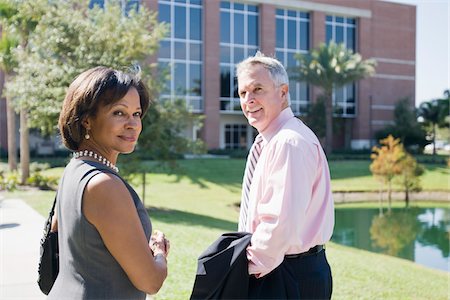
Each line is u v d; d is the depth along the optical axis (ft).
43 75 39.34
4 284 15.35
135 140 5.66
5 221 28.45
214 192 65.72
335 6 134.00
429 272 24.14
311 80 115.65
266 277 6.73
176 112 44.09
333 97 137.08
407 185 75.15
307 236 6.93
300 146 6.56
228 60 122.42
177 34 114.62
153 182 69.77
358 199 75.46
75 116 5.43
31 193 46.93
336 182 84.94
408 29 150.41
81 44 40.52
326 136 120.67
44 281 6.22
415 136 136.98
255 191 7.00
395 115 143.02
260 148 7.61
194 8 116.78
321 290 7.02
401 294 17.83
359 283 19.11
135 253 5.02
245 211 7.62
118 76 5.57
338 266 22.17
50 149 107.96
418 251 37.81
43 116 39.93
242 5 123.65
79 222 5.01
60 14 41.83
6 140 107.24
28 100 39.86
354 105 143.02
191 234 27.89
